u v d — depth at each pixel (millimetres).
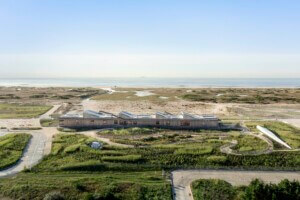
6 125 127062
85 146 94062
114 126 122125
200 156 88062
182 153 89125
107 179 72750
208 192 67688
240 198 64062
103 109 174625
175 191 68625
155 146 95062
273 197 57188
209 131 116562
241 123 131875
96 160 84125
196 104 195000
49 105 186375
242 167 82375
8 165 81188
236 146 96438
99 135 108812
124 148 93438
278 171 81000
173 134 110250
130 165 81562
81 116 123812
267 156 88250
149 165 82000
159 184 70625
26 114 152375
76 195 65250
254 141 102188
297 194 57875
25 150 93438
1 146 95375
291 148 96000
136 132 112188
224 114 158750
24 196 65125
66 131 116062
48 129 119562
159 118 122625
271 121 136625
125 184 69812
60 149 92812
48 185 69062
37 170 78438
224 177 76438
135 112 165250
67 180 71812
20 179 72625
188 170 80562
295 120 142125
